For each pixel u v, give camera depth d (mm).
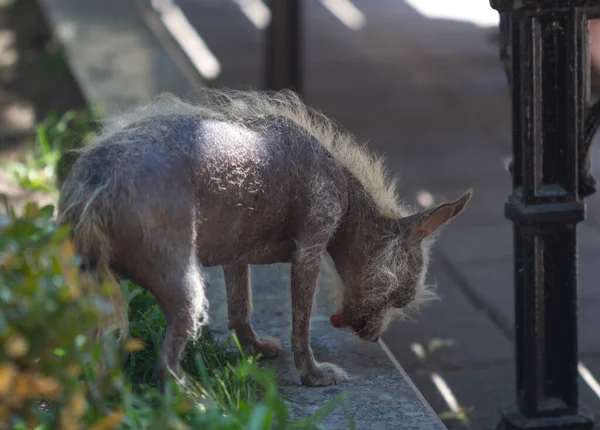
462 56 12508
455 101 10969
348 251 4016
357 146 4203
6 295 2814
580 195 4219
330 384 4082
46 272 2951
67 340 2945
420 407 3934
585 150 4152
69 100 9609
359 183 3998
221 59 11633
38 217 3160
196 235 3564
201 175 3516
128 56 9656
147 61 9461
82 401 3045
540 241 4102
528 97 3941
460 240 7613
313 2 15219
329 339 4566
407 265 3992
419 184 8648
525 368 4273
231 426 3277
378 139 9789
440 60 12352
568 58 3916
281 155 3736
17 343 2732
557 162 4043
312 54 12594
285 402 3914
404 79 11680
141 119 3668
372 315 4086
